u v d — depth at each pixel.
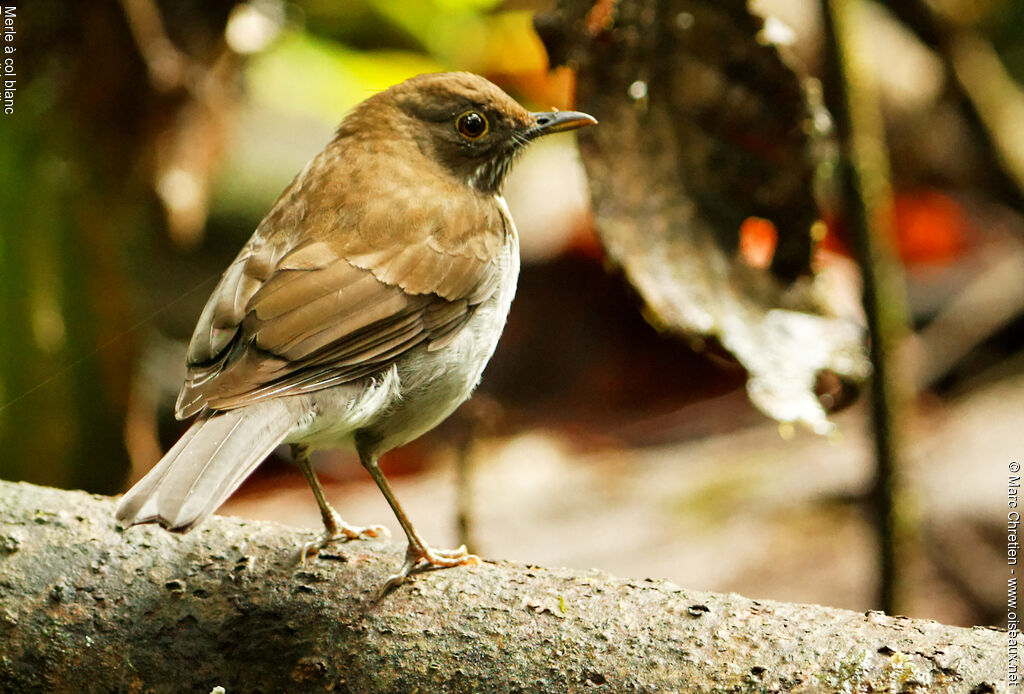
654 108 9.30
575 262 19.02
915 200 20.06
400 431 8.28
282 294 7.64
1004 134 16.97
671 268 9.22
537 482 15.50
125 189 12.50
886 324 10.89
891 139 20.31
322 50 14.49
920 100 20.48
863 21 21.33
